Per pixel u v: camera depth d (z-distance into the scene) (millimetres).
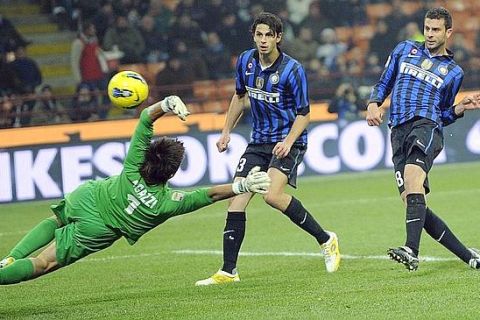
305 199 48281
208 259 32312
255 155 27984
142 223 22688
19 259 22609
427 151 25828
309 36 67562
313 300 23031
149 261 32469
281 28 26750
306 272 28219
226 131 28438
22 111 57562
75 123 53188
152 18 67438
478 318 20203
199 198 22391
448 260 28703
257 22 26594
